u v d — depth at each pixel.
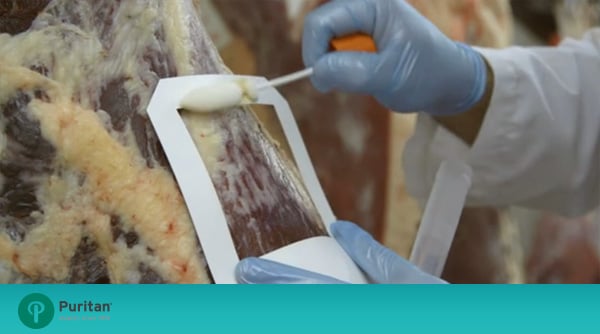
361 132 1.52
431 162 1.36
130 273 0.75
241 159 0.80
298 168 0.90
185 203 0.74
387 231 1.53
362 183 1.53
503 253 1.69
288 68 1.48
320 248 0.83
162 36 0.79
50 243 0.77
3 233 0.78
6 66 0.77
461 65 1.21
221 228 0.74
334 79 1.07
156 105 0.74
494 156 1.32
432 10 1.57
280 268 0.75
